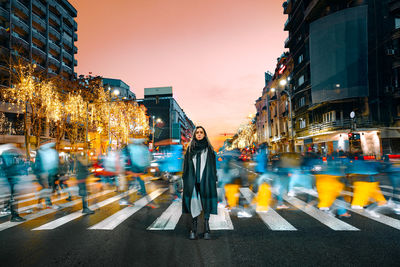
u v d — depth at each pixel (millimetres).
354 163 9008
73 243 4004
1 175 5660
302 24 36062
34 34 40531
